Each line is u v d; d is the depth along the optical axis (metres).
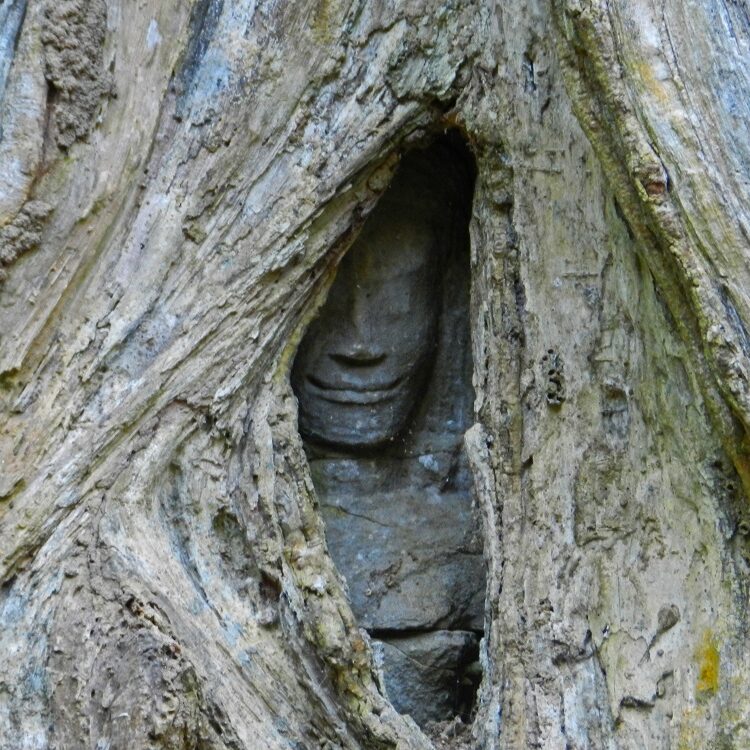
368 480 3.53
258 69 3.19
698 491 2.89
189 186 3.08
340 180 3.23
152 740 2.52
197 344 3.02
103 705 2.58
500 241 3.28
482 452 3.22
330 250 3.28
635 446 3.04
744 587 2.77
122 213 3.01
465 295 3.62
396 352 3.49
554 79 3.28
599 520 3.04
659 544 2.97
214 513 2.98
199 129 3.12
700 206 2.66
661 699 2.85
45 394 2.86
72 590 2.75
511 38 3.35
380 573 3.44
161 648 2.61
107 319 2.94
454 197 3.58
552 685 2.95
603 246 3.14
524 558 3.08
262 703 2.83
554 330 3.16
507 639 3.04
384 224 3.52
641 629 2.93
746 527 2.79
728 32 2.76
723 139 2.69
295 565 3.02
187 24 3.15
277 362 3.21
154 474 2.91
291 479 3.13
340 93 3.27
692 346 2.74
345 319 3.47
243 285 3.10
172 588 2.80
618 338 3.09
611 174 2.82
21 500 2.78
